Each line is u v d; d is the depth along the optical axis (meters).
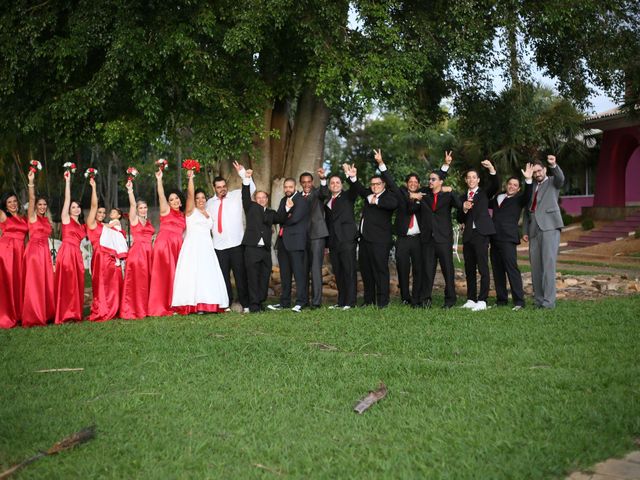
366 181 21.64
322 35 12.02
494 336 7.57
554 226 9.62
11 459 4.25
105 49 12.34
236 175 15.12
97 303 9.79
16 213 9.73
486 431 4.57
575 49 14.71
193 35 11.96
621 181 28.55
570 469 3.98
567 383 5.58
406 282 10.45
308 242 10.37
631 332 7.66
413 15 13.20
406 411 5.04
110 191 31.98
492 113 16.14
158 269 9.99
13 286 9.45
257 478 3.91
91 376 6.23
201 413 5.07
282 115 15.53
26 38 12.00
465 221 10.30
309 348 7.19
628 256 22.34
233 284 13.98
